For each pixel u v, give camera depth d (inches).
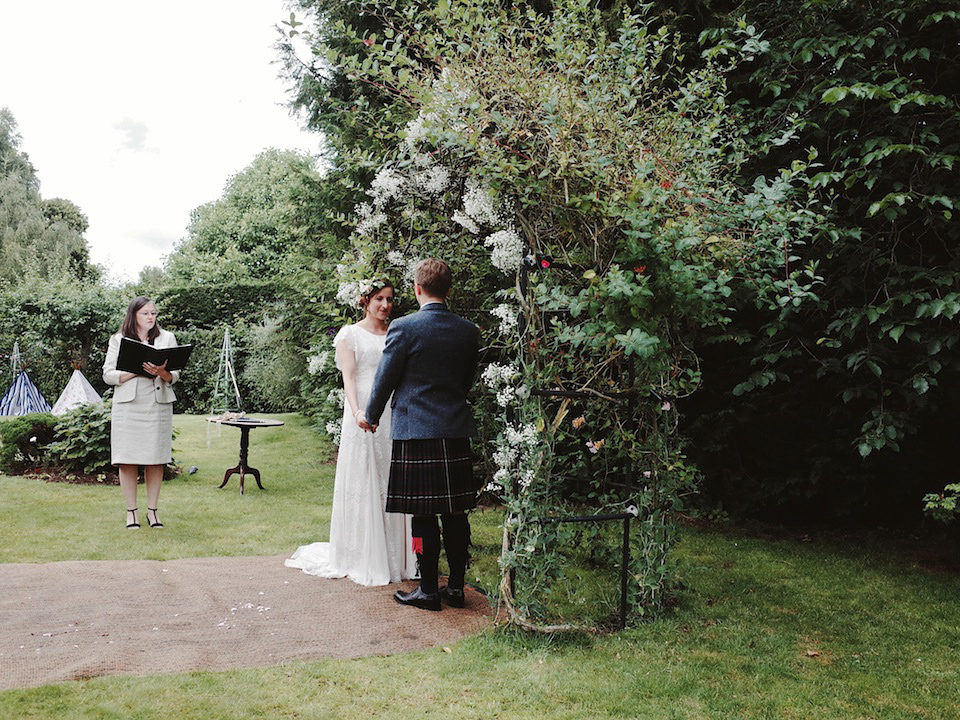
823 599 154.6
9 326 621.9
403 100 143.7
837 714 99.1
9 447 293.1
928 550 202.2
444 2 127.5
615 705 99.1
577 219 128.2
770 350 201.2
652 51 157.5
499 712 96.4
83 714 90.6
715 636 128.9
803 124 170.1
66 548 181.0
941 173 177.3
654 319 124.2
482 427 182.9
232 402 663.1
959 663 119.2
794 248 185.2
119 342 205.3
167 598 140.1
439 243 164.4
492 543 193.2
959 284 170.1
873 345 181.3
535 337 125.3
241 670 106.7
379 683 104.2
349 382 156.2
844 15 189.5
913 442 215.3
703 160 144.2
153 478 209.0
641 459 138.4
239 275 806.5
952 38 184.1
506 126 121.0
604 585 153.6
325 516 225.0
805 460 222.5
